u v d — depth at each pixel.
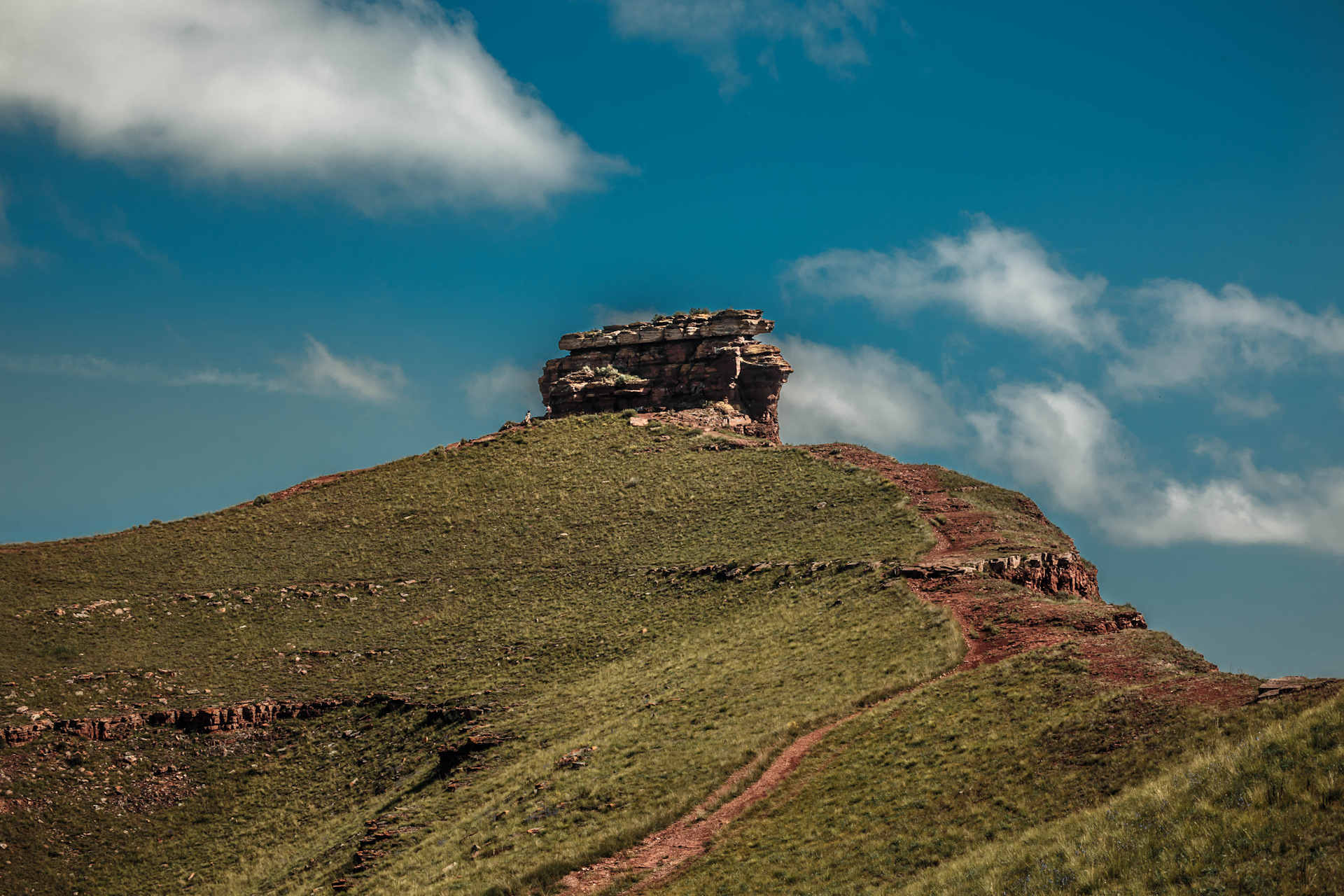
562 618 68.62
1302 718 20.72
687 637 58.59
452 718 56.34
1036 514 75.12
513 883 29.98
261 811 53.62
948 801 26.95
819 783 31.05
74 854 50.47
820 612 52.59
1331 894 15.46
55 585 80.75
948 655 39.53
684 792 33.59
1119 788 23.92
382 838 39.91
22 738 56.56
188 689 64.12
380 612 75.62
